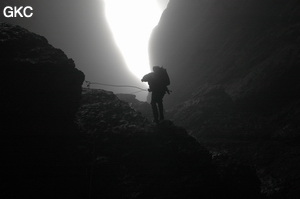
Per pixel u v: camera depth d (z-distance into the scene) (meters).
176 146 7.98
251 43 26.20
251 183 9.30
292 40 23.17
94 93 9.91
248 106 21.62
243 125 19.64
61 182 6.80
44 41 8.94
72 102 8.27
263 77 21.72
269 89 20.97
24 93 7.19
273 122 19.17
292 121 18.19
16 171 6.57
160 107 9.17
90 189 6.78
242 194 8.62
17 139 6.83
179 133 8.48
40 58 7.89
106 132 7.98
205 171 7.67
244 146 17.38
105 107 9.09
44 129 7.28
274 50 23.88
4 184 6.34
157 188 6.89
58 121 7.66
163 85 9.08
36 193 6.48
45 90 7.60
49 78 7.73
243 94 21.94
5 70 7.08
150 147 7.79
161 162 7.49
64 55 8.73
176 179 7.18
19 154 6.74
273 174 14.26
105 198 6.72
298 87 20.17
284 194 12.41
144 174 7.13
